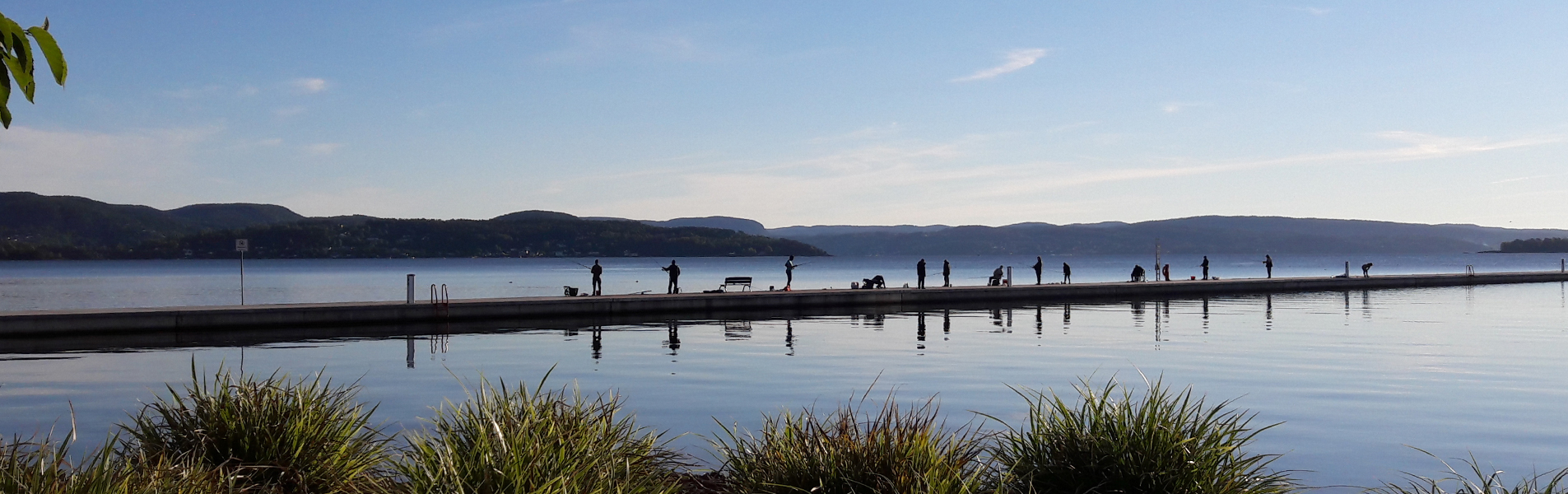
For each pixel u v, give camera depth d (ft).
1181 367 55.01
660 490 19.61
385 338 76.79
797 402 42.42
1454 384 48.08
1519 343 69.00
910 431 20.61
